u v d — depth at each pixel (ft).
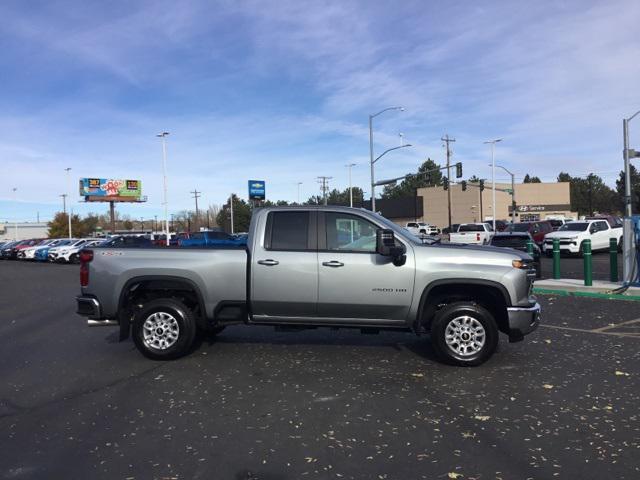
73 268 98.32
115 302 22.18
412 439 14.02
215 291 21.90
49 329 31.07
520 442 13.73
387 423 15.16
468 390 17.95
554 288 42.09
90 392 18.49
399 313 21.20
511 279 20.39
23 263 125.18
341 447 13.62
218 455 13.28
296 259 21.43
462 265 20.63
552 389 17.90
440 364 21.33
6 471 12.60
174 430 14.90
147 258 22.18
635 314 32.01
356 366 21.17
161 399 17.57
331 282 21.24
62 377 20.43
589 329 27.76
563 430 14.43
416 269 20.83
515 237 50.16
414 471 12.28
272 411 16.26
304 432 14.62
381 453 13.24
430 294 21.53
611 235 82.89
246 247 22.26
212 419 15.70
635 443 13.55
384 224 21.62
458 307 20.68
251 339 26.37
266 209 22.34
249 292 21.72
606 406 16.20
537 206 271.69
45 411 16.65
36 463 13.01
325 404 16.80
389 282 20.95
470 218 268.41
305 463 12.77
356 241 21.63
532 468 12.30
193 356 23.08
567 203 273.95
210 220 408.67
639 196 63.26
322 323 21.83
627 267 41.65
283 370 20.71
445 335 20.86
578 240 77.51
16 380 20.15
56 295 50.08
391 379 19.38
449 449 13.39
